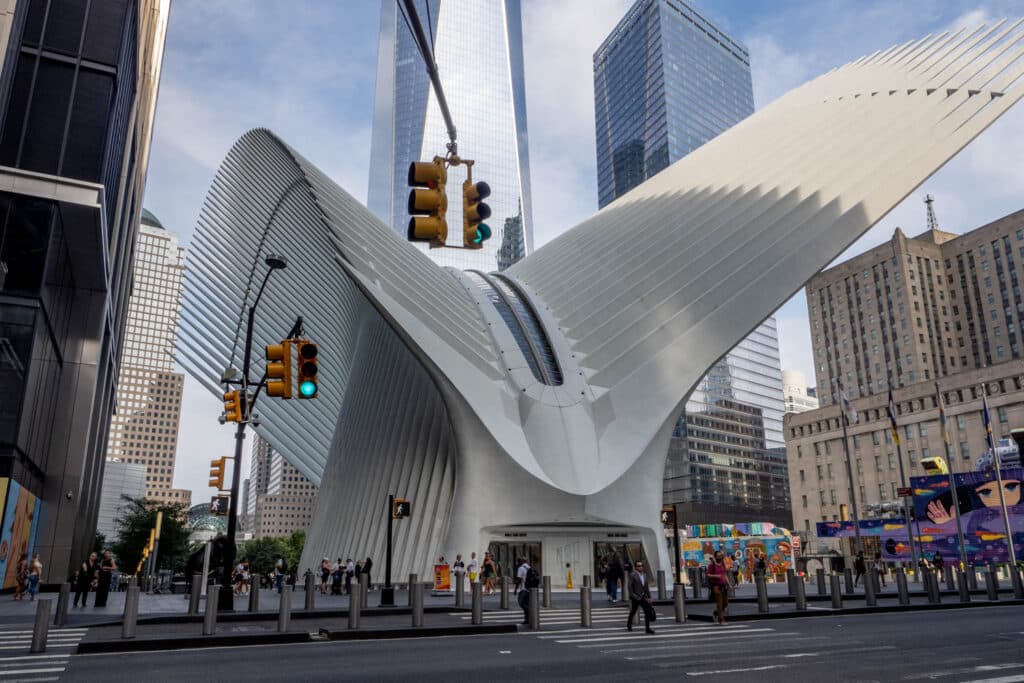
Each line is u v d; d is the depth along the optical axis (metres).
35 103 31.56
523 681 9.28
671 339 38.25
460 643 13.67
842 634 14.71
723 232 40.75
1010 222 115.81
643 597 15.27
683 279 40.19
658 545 34.75
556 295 44.50
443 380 33.81
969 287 121.19
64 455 36.03
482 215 10.89
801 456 103.69
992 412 82.44
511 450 33.34
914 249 123.44
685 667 10.41
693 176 47.66
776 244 37.78
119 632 15.48
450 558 32.44
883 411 93.50
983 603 22.64
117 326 52.34
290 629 16.17
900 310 120.81
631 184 160.12
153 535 53.06
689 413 118.81
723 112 164.62
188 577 46.69
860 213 35.78
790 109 47.19
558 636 14.77
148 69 53.12
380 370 42.50
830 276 134.12
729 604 22.91
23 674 10.12
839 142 39.84
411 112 174.50
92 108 32.47
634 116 162.25
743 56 179.62
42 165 31.03
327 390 54.06
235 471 20.27
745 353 131.75
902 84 40.06
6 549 27.58
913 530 50.56
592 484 33.91
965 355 120.38
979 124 34.91
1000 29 36.78
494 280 47.56
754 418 128.75
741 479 122.50
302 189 41.66
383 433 40.69
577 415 36.34
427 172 10.52
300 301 50.66
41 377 31.58
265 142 43.75
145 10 46.69
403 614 20.03
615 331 40.12
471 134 176.00
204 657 11.91
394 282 36.19
